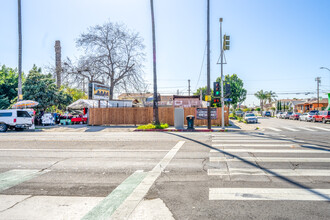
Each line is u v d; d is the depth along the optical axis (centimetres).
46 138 1261
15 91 3319
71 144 1024
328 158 695
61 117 2627
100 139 1203
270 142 1028
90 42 3431
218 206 370
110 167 623
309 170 569
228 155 751
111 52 3541
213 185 470
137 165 641
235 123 2864
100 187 467
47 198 411
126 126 2230
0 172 586
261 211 350
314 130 1850
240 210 354
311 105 5997
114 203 385
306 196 406
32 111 1980
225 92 1850
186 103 2839
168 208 363
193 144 996
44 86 2716
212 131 1788
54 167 629
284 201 386
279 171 563
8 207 373
